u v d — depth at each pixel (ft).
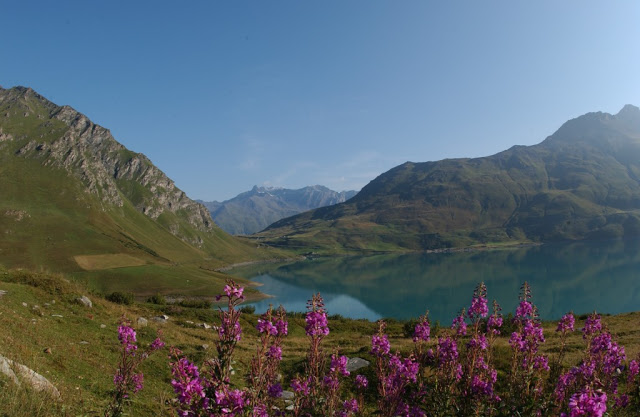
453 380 28.02
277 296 506.89
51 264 508.94
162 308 137.28
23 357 43.57
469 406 25.68
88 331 68.64
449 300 443.73
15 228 613.52
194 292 450.30
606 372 29.48
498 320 30.71
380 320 28.19
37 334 55.01
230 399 16.58
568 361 55.57
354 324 158.10
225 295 17.87
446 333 32.40
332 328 149.89
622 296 398.01
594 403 16.94
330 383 24.25
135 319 89.51
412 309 400.26
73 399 37.14
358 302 456.86
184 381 16.43
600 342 30.89
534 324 30.53
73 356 52.01
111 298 124.26
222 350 17.29
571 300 389.80
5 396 30.17
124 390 32.50
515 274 606.55
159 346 35.76
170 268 558.56
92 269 503.20
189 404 16.26
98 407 37.70
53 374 42.96
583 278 521.65
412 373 26.32
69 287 93.15
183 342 78.48
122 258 583.17
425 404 27.48
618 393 33.50
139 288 452.35
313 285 613.93
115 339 67.87
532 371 29.01
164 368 58.90
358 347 89.20
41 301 78.84
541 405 25.57
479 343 29.17
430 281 598.75
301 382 24.17
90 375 47.47
